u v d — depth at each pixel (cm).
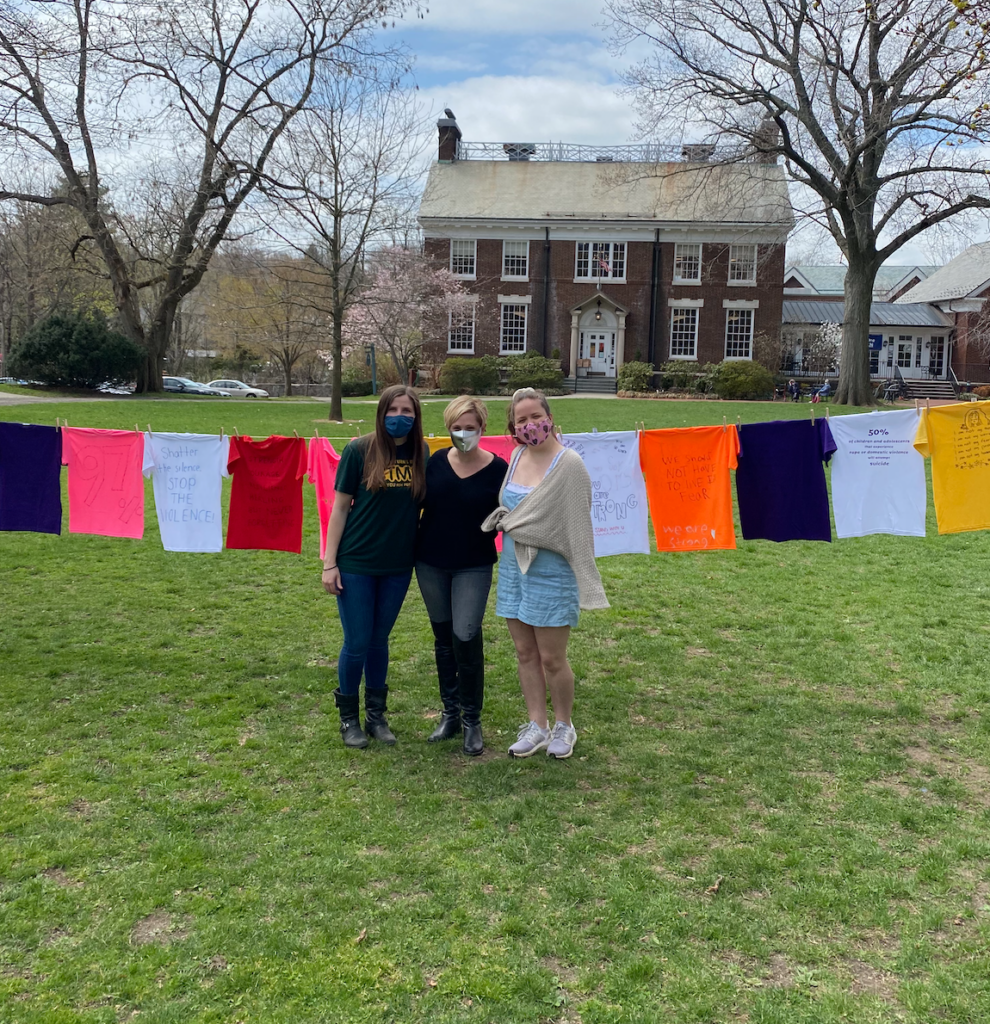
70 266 3422
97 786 407
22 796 394
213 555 924
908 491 533
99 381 3062
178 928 304
